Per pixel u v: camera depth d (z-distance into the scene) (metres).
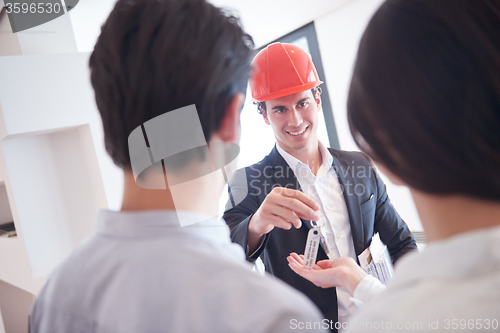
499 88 0.29
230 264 0.38
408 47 0.32
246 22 3.69
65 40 2.36
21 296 3.10
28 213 2.39
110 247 0.42
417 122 0.31
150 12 0.40
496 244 0.29
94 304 0.40
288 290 0.36
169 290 0.36
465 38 0.30
